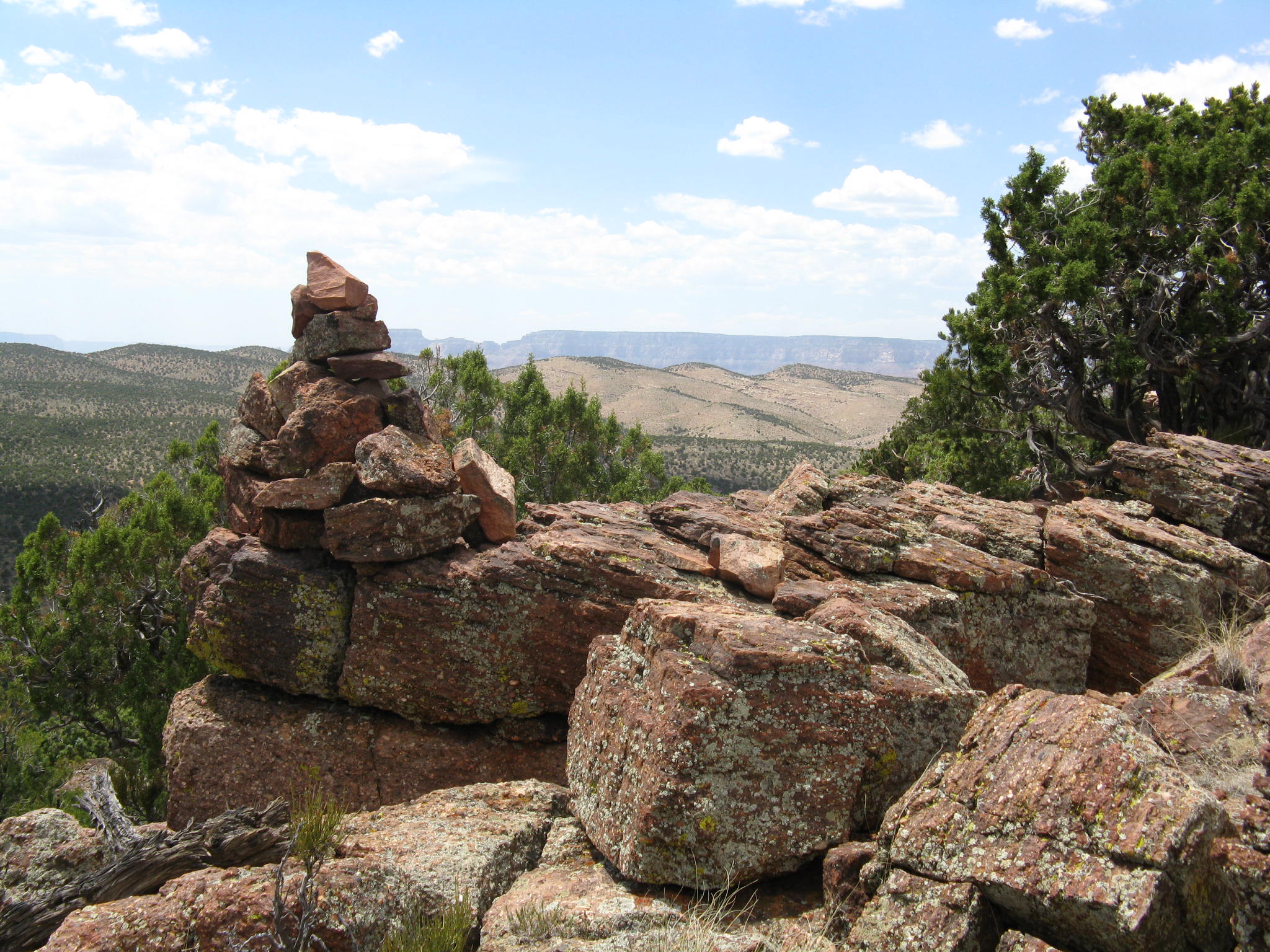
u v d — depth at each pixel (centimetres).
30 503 6425
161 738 1884
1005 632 1105
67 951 557
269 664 1077
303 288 1169
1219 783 627
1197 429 2458
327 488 1059
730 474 12975
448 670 1045
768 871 618
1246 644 892
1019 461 2577
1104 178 2314
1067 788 527
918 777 688
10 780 1867
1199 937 477
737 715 629
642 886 630
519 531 1180
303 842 599
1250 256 2122
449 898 632
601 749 701
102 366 14312
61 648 1991
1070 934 496
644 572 1045
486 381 2642
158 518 2039
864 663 697
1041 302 2148
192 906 586
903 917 534
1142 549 1174
